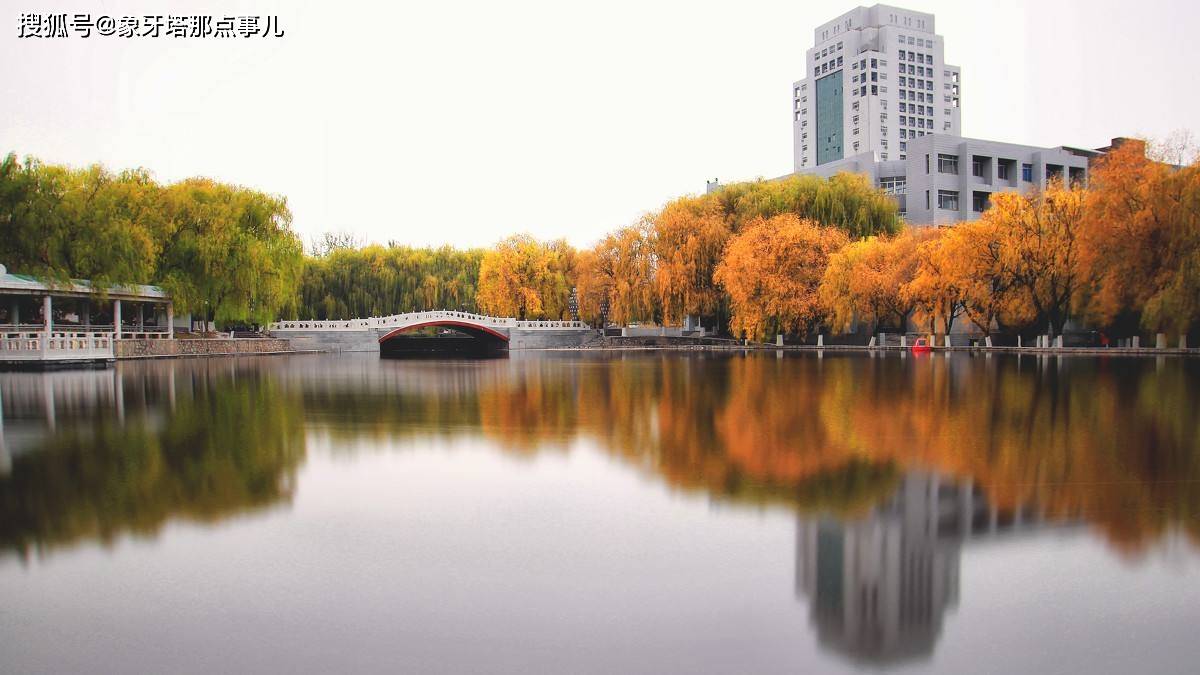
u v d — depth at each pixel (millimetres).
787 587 6363
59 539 7738
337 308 73750
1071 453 11711
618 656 5238
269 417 16656
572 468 10914
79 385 25672
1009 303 47344
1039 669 5016
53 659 5250
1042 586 6316
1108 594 6137
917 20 133250
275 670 5086
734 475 10352
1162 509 8422
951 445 12492
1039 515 8234
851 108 131500
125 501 9156
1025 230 44781
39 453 12203
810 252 53625
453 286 77438
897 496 9086
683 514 8438
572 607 6016
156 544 7570
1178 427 14289
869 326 62156
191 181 52750
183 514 8609
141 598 6242
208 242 46875
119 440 13531
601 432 14297
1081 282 42219
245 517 8469
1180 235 35875
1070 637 5434
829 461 11227
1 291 36938
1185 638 5426
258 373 32844
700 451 12148
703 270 59719
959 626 5621
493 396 21484
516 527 8016
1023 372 28766
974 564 6812
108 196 42125
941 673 4969
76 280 40656
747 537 7602
